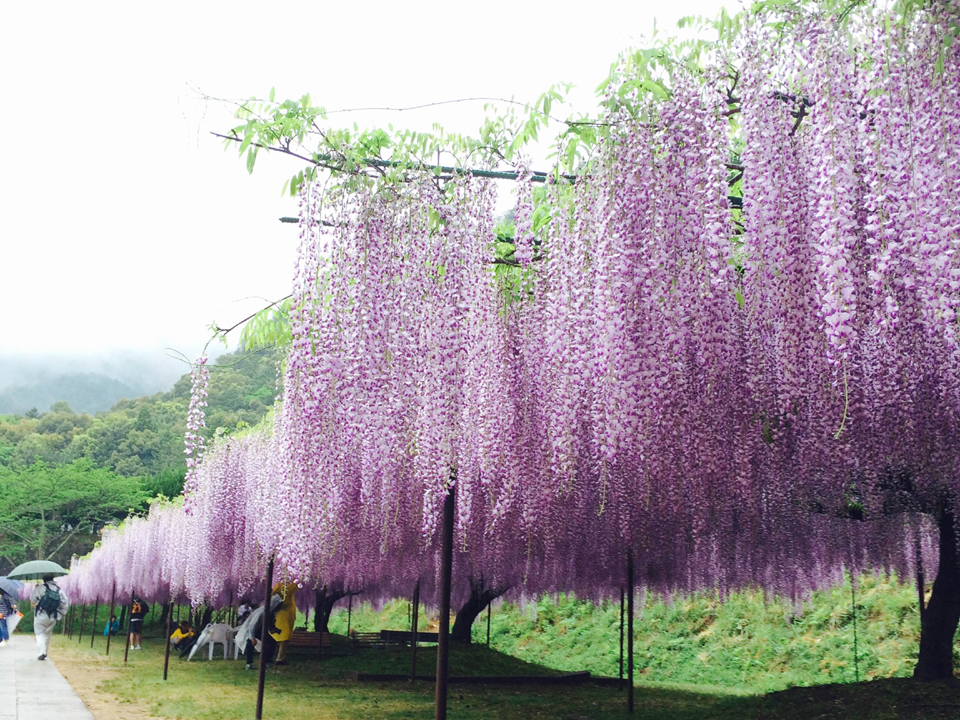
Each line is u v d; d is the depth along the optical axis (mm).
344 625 22203
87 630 31062
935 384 4285
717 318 4164
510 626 18172
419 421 4824
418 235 4891
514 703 8562
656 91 4082
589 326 4527
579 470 5414
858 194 3410
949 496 5602
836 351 3539
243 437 11938
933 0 3221
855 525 7895
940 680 6605
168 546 16188
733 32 4020
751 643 13836
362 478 5359
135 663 13758
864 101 3432
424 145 4953
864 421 4406
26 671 11711
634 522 6766
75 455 65438
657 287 4082
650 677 14320
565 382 4691
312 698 8703
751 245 3918
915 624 12336
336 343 4879
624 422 4172
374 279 4832
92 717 6938
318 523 5203
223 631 14945
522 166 4906
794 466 5020
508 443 5191
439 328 4844
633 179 4160
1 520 38812
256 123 4461
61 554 41812
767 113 3865
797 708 6641
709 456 4488
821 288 3609
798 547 8086
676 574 9734
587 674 11727
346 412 4871
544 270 5215
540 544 7238
